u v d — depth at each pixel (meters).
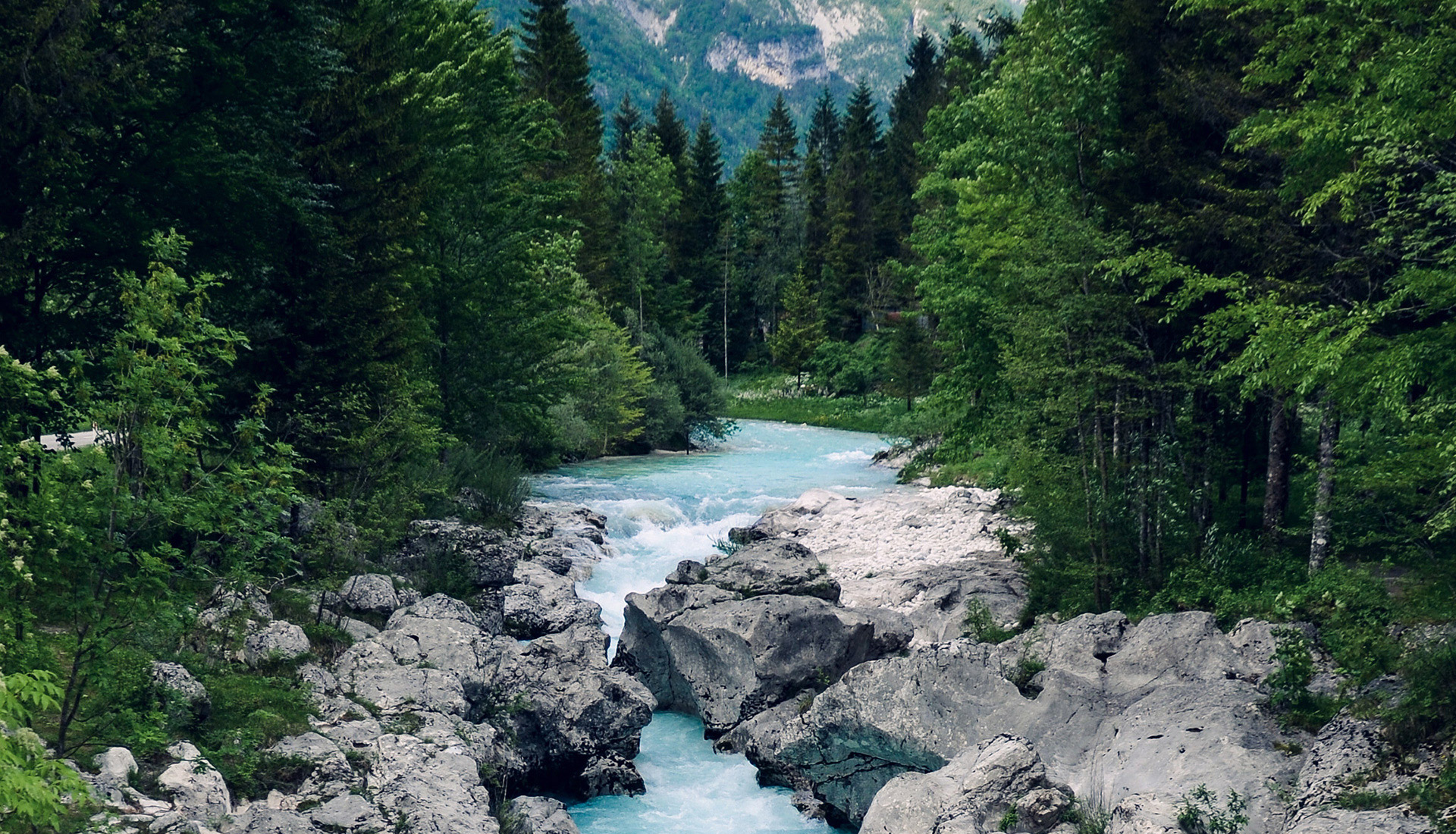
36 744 7.30
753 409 77.44
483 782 14.56
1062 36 27.31
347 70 22.41
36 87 16.16
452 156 30.91
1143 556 22.00
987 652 17.88
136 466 11.40
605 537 31.36
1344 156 17.19
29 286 19.09
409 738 14.20
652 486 39.75
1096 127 26.84
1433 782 11.78
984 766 13.85
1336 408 18.44
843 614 21.45
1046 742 15.63
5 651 9.98
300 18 20.98
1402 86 14.23
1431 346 14.23
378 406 22.42
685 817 16.44
